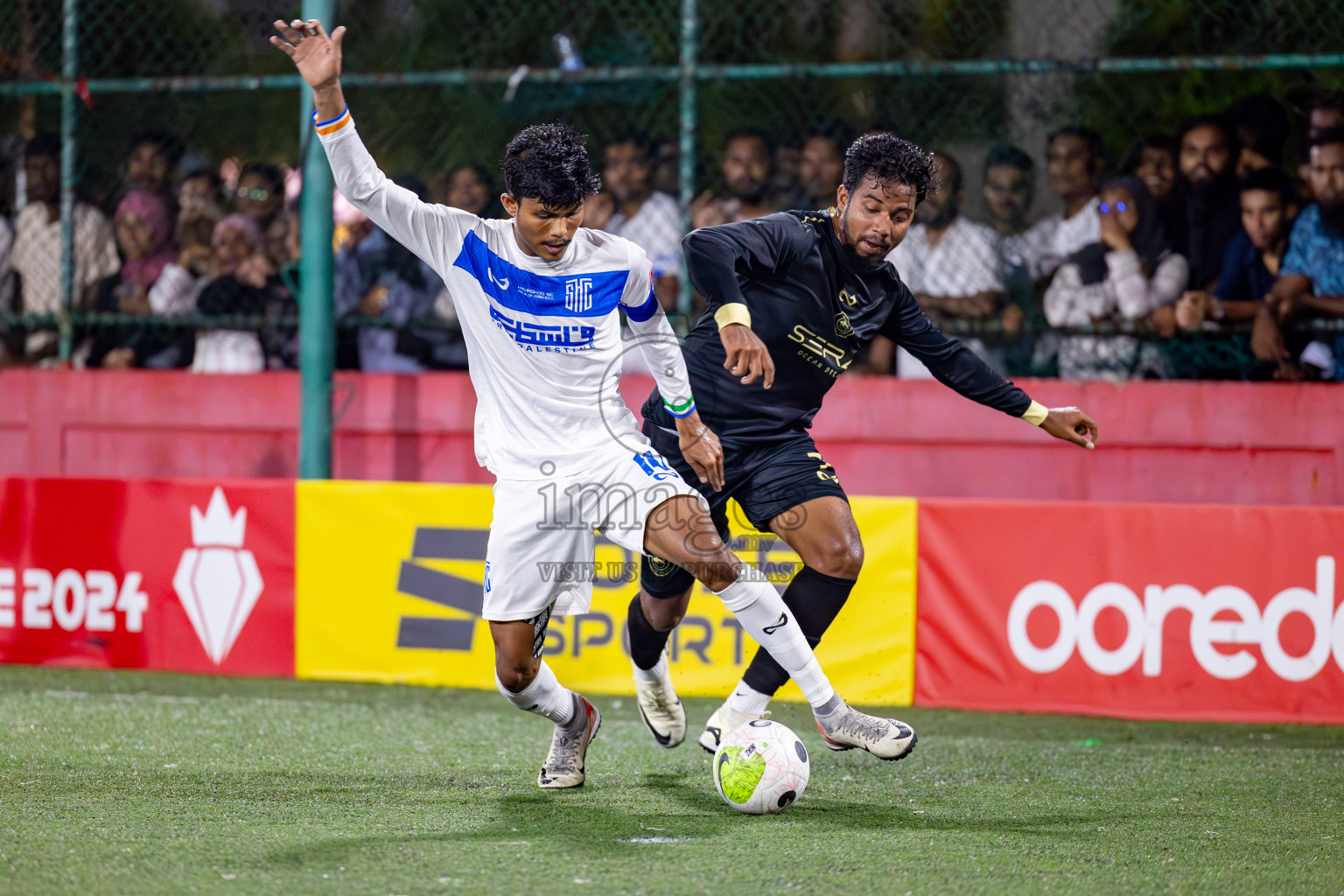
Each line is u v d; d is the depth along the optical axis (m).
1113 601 15.88
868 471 19.53
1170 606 15.76
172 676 17.84
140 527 17.97
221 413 20.80
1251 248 18.89
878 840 10.17
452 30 26.95
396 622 17.27
